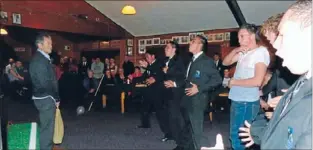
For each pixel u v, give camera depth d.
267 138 1.01
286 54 1.03
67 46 13.01
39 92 3.26
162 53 5.38
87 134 4.97
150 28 10.51
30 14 8.45
